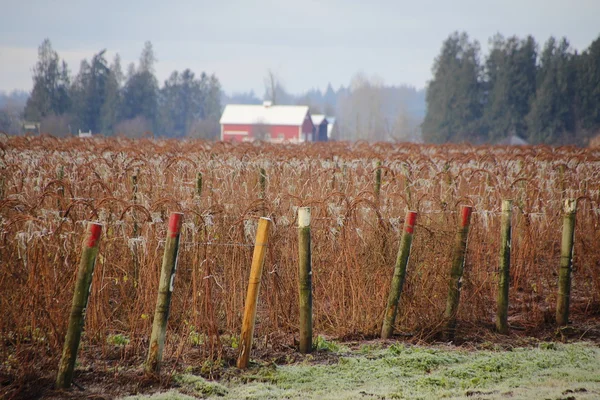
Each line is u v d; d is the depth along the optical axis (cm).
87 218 2498
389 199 3180
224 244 2328
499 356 2233
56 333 2048
